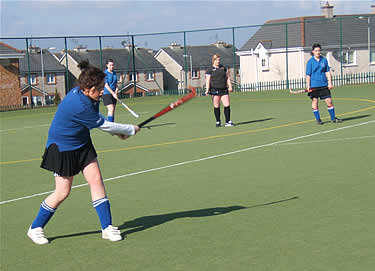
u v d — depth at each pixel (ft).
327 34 152.76
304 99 73.51
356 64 154.81
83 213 20.34
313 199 20.75
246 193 22.26
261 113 56.90
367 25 158.20
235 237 16.63
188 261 14.82
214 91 46.24
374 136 35.86
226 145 35.60
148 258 15.23
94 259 15.35
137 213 20.02
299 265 14.14
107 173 28.22
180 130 45.57
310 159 29.01
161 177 26.43
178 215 19.45
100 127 15.83
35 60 190.60
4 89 123.54
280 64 155.94
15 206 22.18
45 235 17.79
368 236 16.14
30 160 34.06
